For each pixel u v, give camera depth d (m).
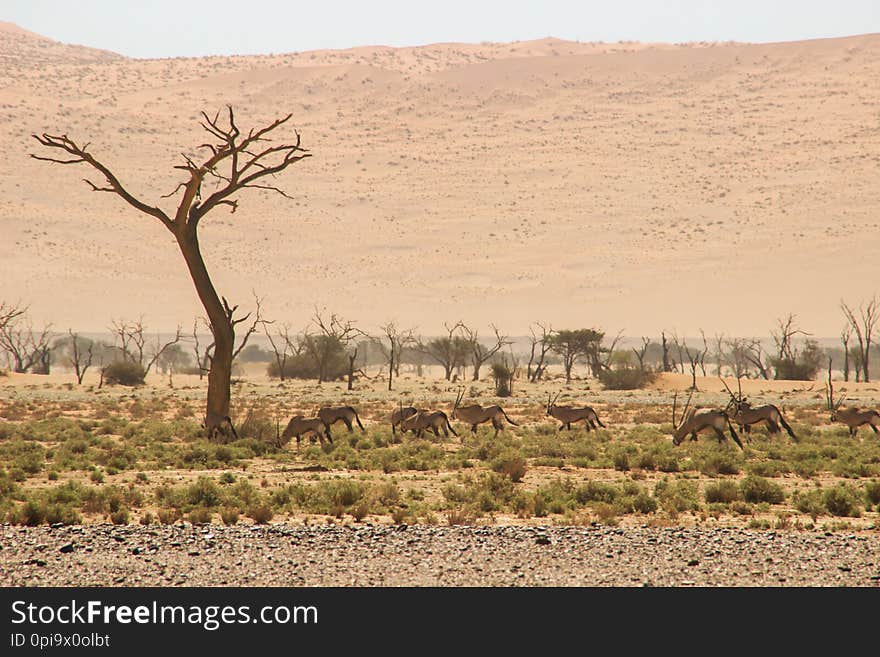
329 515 69.38
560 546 56.19
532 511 71.50
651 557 53.56
